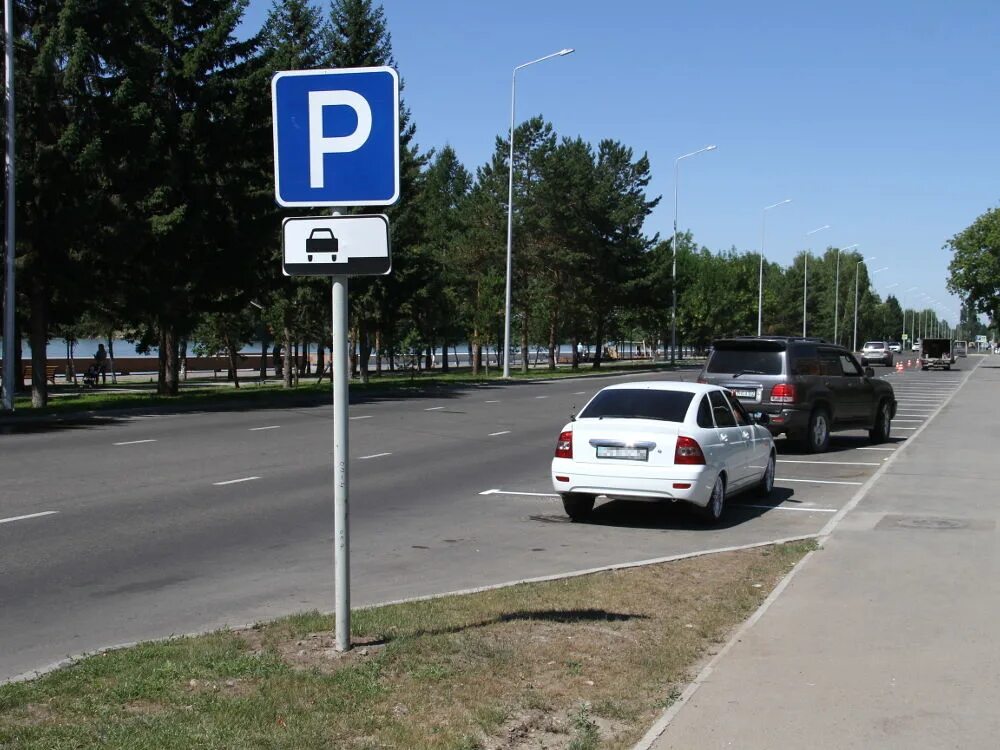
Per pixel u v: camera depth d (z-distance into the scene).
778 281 121.94
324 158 5.67
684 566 8.77
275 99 5.70
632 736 4.74
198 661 5.55
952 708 5.11
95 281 29.20
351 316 44.75
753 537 10.58
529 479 14.91
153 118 29.20
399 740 4.50
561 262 63.16
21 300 29.36
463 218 71.75
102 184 29.62
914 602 7.36
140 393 37.69
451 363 105.75
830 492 14.04
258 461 16.20
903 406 32.66
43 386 28.19
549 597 7.45
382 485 14.11
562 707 5.07
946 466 16.42
